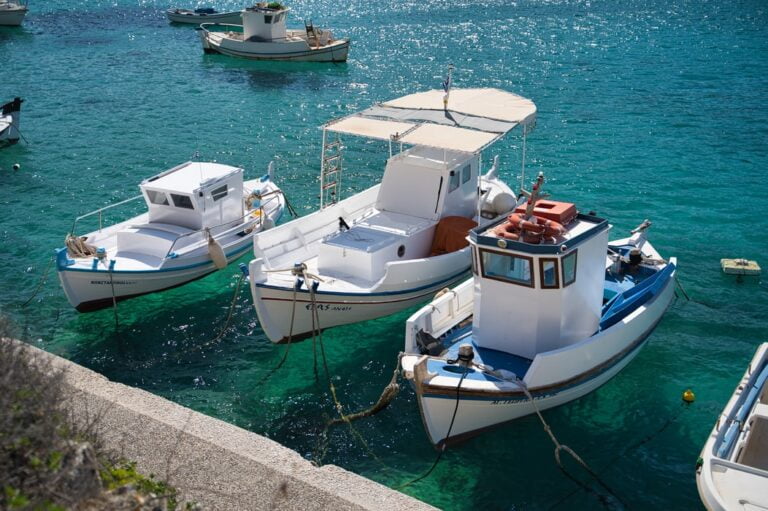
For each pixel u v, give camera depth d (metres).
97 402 12.37
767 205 25.12
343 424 15.03
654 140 31.64
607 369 15.52
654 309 16.80
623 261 18.38
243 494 10.51
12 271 20.95
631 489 13.31
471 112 20.56
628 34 54.69
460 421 14.00
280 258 18.69
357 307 17.73
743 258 21.61
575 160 29.56
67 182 27.45
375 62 47.56
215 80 42.69
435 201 19.67
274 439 14.58
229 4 79.56
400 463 13.91
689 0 69.88
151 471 10.84
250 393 16.05
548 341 14.94
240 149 31.36
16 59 47.47
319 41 49.09
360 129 19.50
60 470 8.02
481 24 60.91
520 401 14.25
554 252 14.01
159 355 17.44
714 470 11.38
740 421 12.60
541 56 48.03
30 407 8.55
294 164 29.67
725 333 17.92
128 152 30.73
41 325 18.52
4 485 7.61
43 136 32.59
